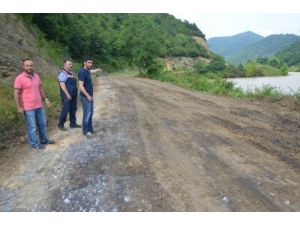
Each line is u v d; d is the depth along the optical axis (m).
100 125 10.19
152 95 18.34
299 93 16.75
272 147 8.10
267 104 15.00
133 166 6.68
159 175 6.25
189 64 112.62
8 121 9.38
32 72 7.83
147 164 6.79
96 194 5.55
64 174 6.37
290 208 5.11
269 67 102.25
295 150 7.89
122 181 6.00
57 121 10.96
